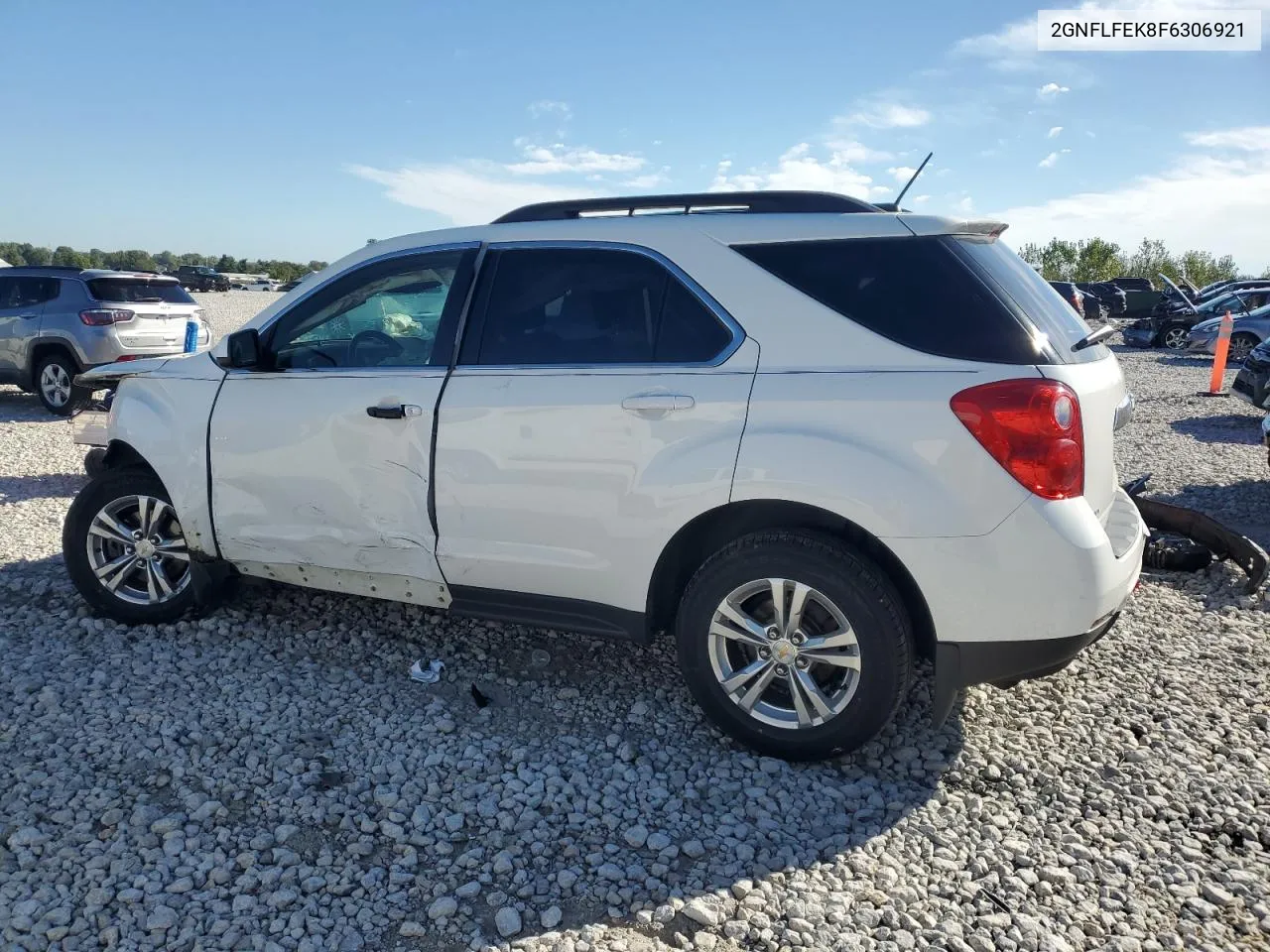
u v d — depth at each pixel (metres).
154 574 4.45
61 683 3.87
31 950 2.40
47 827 2.91
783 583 3.25
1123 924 2.58
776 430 3.16
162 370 4.44
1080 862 2.85
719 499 3.23
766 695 3.47
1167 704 3.81
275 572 4.21
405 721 3.64
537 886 2.71
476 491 3.62
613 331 3.51
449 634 4.46
